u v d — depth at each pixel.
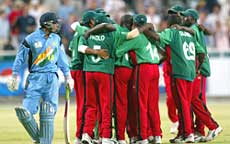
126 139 39.88
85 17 36.31
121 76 36.03
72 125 47.75
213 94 72.00
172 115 42.84
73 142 38.91
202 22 81.19
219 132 39.38
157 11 83.62
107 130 35.47
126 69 36.06
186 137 37.91
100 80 35.41
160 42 36.97
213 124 39.19
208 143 38.66
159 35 36.66
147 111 37.03
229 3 87.00
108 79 35.50
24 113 32.41
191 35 38.03
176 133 43.00
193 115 39.94
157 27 80.38
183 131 37.88
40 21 33.25
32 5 80.19
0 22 78.81
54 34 33.41
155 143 37.28
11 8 80.00
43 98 33.25
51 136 33.19
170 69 37.91
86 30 35.78
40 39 33.00
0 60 69.56
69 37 73.56
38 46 32.94
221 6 86.25
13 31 75.94
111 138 35.66
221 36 81.12
